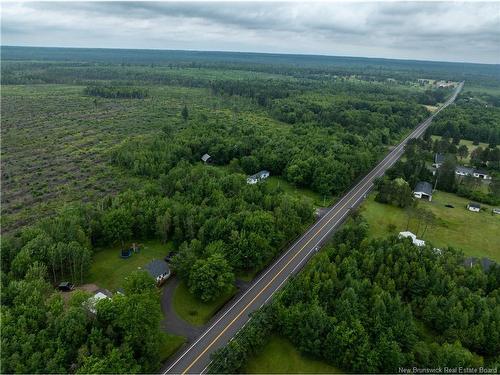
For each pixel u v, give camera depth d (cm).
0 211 12494
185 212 10669
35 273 8031
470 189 15250
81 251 8912
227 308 8375
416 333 7488
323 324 7094
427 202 14488
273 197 11912
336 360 6931
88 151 19125
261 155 17000
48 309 7031
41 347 6178
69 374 5981
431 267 8838
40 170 16375
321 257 9350
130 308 6650
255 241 9369
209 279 8231
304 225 11869
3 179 15250
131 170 16138
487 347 7212
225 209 10781
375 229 11944
